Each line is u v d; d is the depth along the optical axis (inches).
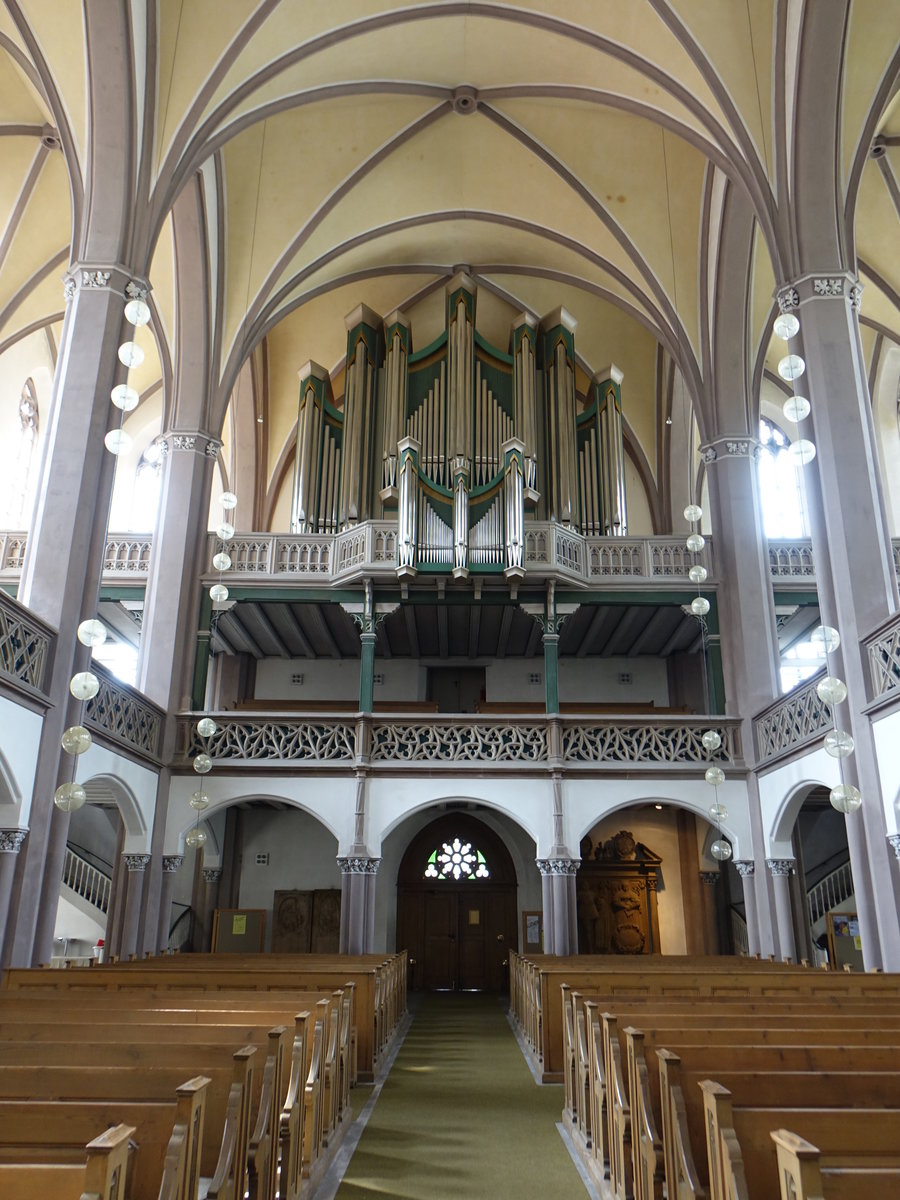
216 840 899.4
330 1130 293.9
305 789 690.2
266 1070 206.2
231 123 602.2
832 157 539.5
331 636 882.1
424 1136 319.9
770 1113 159.2
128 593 775.7
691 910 894.4
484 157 756.6
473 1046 531.5
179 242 704.4
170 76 551.8
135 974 403.5
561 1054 417.4
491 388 844.0
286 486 965.2
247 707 876.0
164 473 738.2
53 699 469.7
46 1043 206.8
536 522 746.8
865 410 520.4
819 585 517.0
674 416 946.7
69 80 530.3
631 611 808.3
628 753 703.7
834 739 388.5
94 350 511.2
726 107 568.1
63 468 495.5
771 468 951.6
